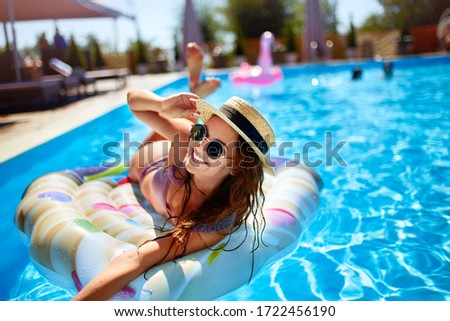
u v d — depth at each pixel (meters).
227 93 9.02
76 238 2.27
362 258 2.45
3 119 6.24
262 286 2.22
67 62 11.59
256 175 2.20
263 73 9.73
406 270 2.31
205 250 2.16
